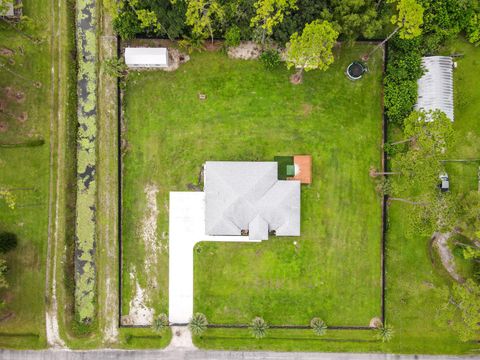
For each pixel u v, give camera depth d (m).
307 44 32.62
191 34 37.41
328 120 39.38
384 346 39.41
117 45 39.38
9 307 39.16
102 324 39.34
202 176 39.38
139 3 35.94
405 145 38.88
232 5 35.56
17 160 39.25
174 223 39.34
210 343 39.34
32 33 39.19
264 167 37.94
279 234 38.06
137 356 39.38
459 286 35.34
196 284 39.44
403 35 33.88
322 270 39.41
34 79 39.31
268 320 39.31
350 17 34.72
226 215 37.69
